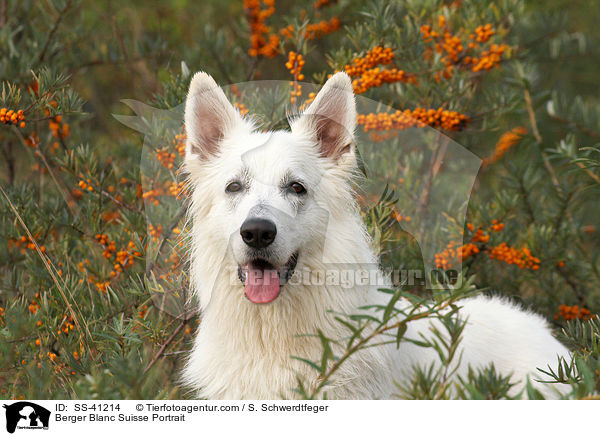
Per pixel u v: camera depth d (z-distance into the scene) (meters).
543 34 7.91
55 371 4.05
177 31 8.79
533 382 4.41
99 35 7.83
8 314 4.31
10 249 5.66
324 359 3.02
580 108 6.91
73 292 4.69
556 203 6.40
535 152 6.95
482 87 6.85
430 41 6.19
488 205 6.02
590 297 5.96
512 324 4.93
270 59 7.64
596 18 9.22
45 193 6.22
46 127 6.76
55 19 6.96
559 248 5.84
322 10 7.82
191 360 4.32
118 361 3.31
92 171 5.57
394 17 6.45
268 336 3.90
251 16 7.51
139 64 7.42
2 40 6.52
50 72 5.55
